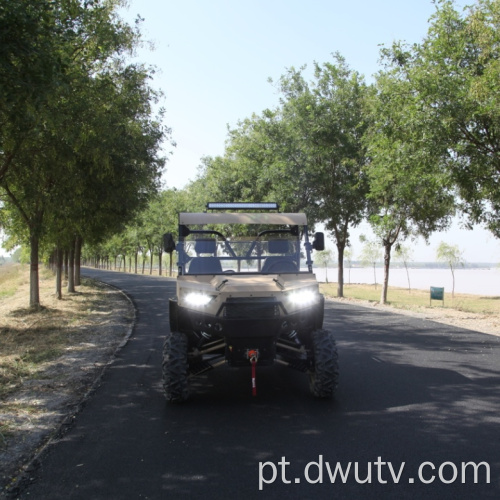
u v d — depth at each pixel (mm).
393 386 7043
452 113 11930
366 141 19391
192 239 7078
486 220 15422
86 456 4637
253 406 6176
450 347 10250
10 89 7480
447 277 81812
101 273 62719
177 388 6160
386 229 20438
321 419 5617
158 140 18078
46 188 15195
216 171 31172
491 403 6160
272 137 23406
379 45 13969
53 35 8711
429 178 14258
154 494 3859
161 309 18828
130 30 13594
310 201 22953
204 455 4621
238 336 6082
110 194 15750
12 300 26734
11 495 3885
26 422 5719
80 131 11055
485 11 11844
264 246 7141
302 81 23203
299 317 6320
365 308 19328
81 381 7703
